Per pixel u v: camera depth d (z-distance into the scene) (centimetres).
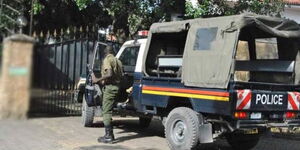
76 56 1162
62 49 1114
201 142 727
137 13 1252
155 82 831
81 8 1214
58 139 823
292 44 788
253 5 1196
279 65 799
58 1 1438
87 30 1235
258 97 701
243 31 794
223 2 1201
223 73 682
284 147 905
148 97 848
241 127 690
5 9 472
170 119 774
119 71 845
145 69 862
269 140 993
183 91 759
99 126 1039
